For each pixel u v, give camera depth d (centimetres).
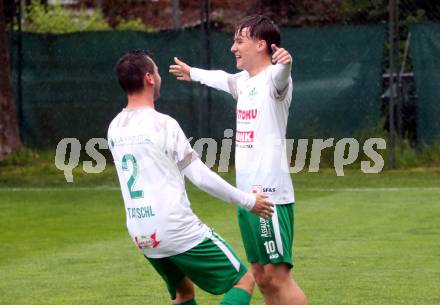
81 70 6028
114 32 5962
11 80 6072
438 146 5625
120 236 3891
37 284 3033
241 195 2070
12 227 4138
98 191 5200
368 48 5666
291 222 2305
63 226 4150
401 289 2892
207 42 5803
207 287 2128
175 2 7194
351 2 6225
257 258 2303
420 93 5616
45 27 7569
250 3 6562
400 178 5391
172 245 2075
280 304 2302
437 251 3456
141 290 2928
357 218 4203
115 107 6003
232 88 2402
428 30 5572
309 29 5703
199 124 5816
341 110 5700
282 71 2197
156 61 5866
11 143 6059
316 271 3155
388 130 5700
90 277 3125
